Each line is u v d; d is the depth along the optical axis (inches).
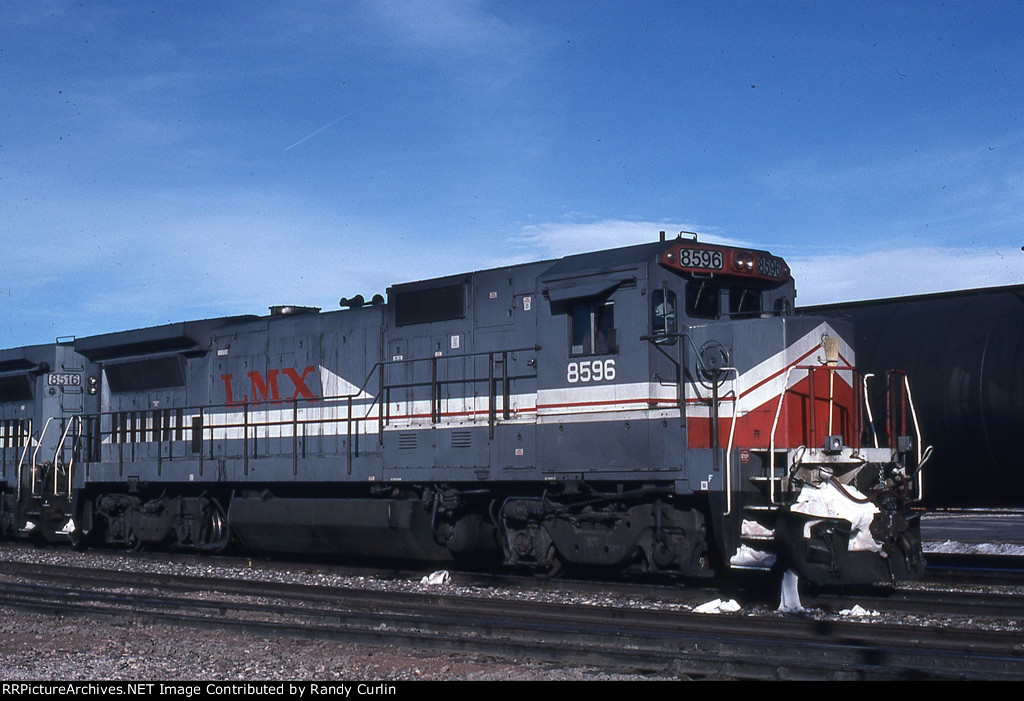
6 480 912.3
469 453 568.4
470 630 400.5
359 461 628.4
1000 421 620.4
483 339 577.3
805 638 366.6
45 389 892.6
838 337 505.4
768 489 467.2
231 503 711.7
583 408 519.2
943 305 673.0
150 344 783.1
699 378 502.9
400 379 619.2
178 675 339.3
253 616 458.0
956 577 559.8
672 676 323.0
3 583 585.0
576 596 504.4
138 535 780.0
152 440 784.3
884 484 468.8
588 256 535.2
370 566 689.0
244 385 722.8
